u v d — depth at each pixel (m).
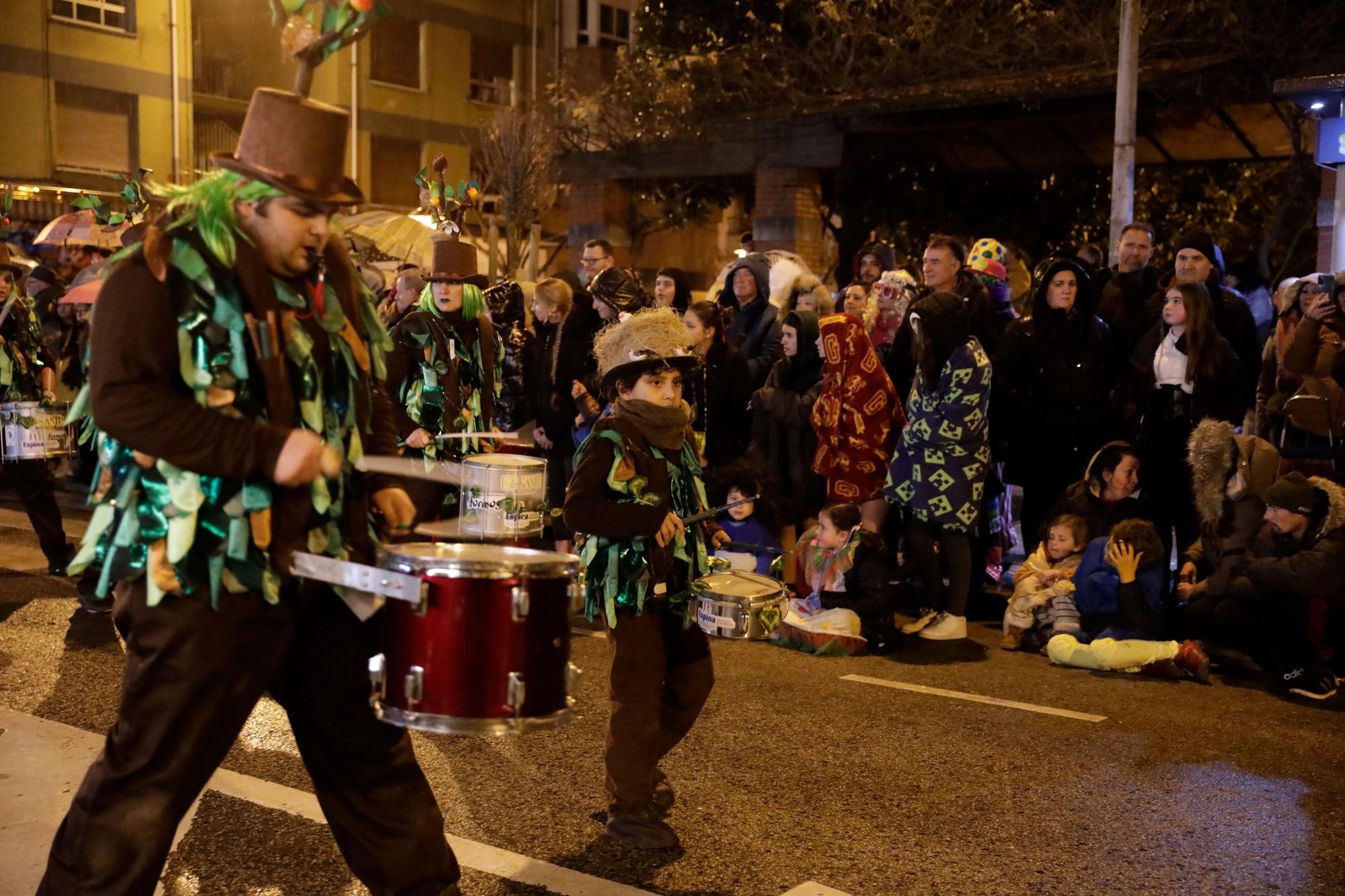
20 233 19.41
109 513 2.73
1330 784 4.66
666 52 16.73
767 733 5.18
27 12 21.81
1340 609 5.93
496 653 2.63
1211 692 5.95
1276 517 5.96
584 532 3.78
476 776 4.59
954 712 5.55
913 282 7.83
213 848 3.83
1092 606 6.41
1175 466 6.90
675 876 3.73
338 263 2.92
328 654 2.85
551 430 8.29
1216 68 10.91
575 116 16.64
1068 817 4.29
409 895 2.89
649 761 3.94
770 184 13.83
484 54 27.80
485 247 22.05
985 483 7.38
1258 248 15.73
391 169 26.39
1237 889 3.73
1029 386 7.28
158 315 2.57
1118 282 7.59
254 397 2.67
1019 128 13.04
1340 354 6.53
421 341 5.95
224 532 2.63
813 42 15.24
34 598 7.31
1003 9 14.34
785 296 8.70
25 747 4.74
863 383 7.21
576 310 8.29
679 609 3.97
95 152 22.95
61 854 2.67
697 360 3.99
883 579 6.63
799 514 7.71
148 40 23.41
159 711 2.65
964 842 4.05
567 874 3.72
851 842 4.03
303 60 2.68
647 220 16.59
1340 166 9.11
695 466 4.00
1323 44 11.08
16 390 7.54
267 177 2.61
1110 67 12.14
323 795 2.91
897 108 12.45
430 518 5.93
